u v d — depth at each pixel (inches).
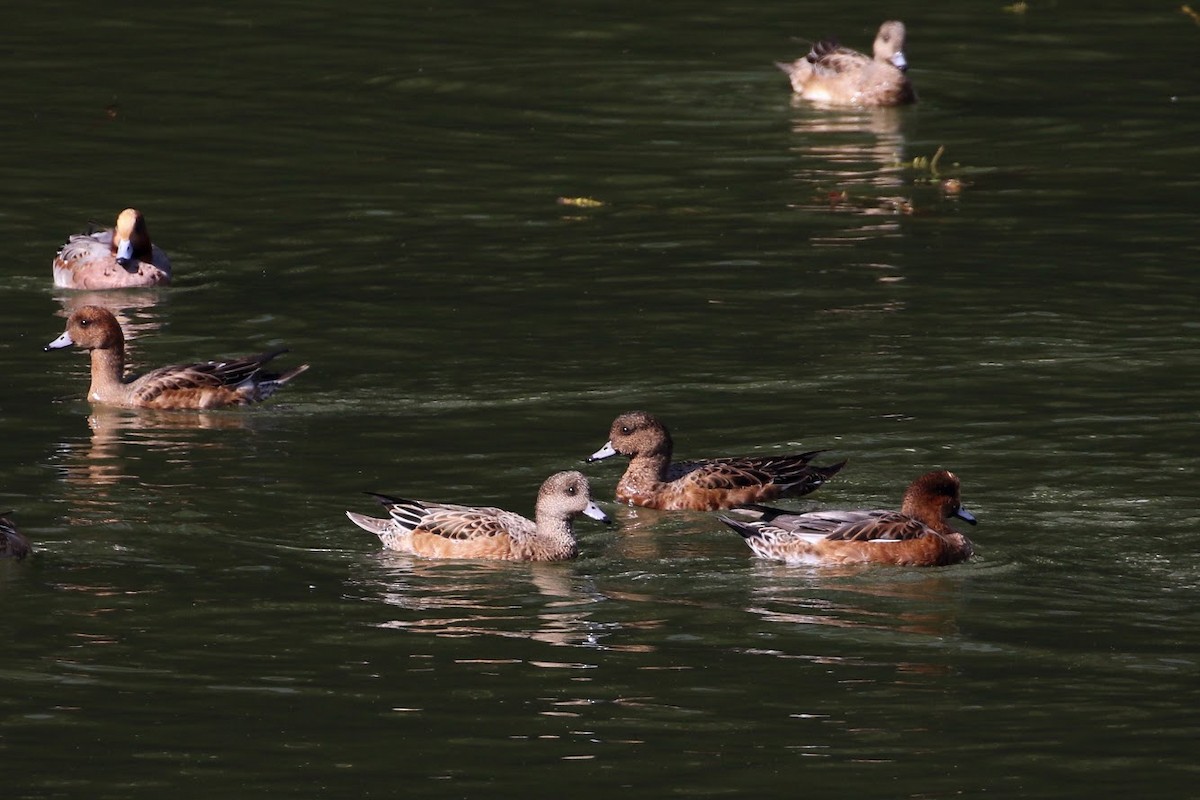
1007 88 1446.9
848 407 782.5
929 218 1101.1
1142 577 607.2
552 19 1636.3
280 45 1530.5
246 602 580.4
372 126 1315.2
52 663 530.0
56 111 1336.1
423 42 1549.0
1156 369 826.8
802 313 920.3
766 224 1091.3
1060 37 1594.5
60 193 1159.6
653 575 617.9
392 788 455.8
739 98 1422.2
